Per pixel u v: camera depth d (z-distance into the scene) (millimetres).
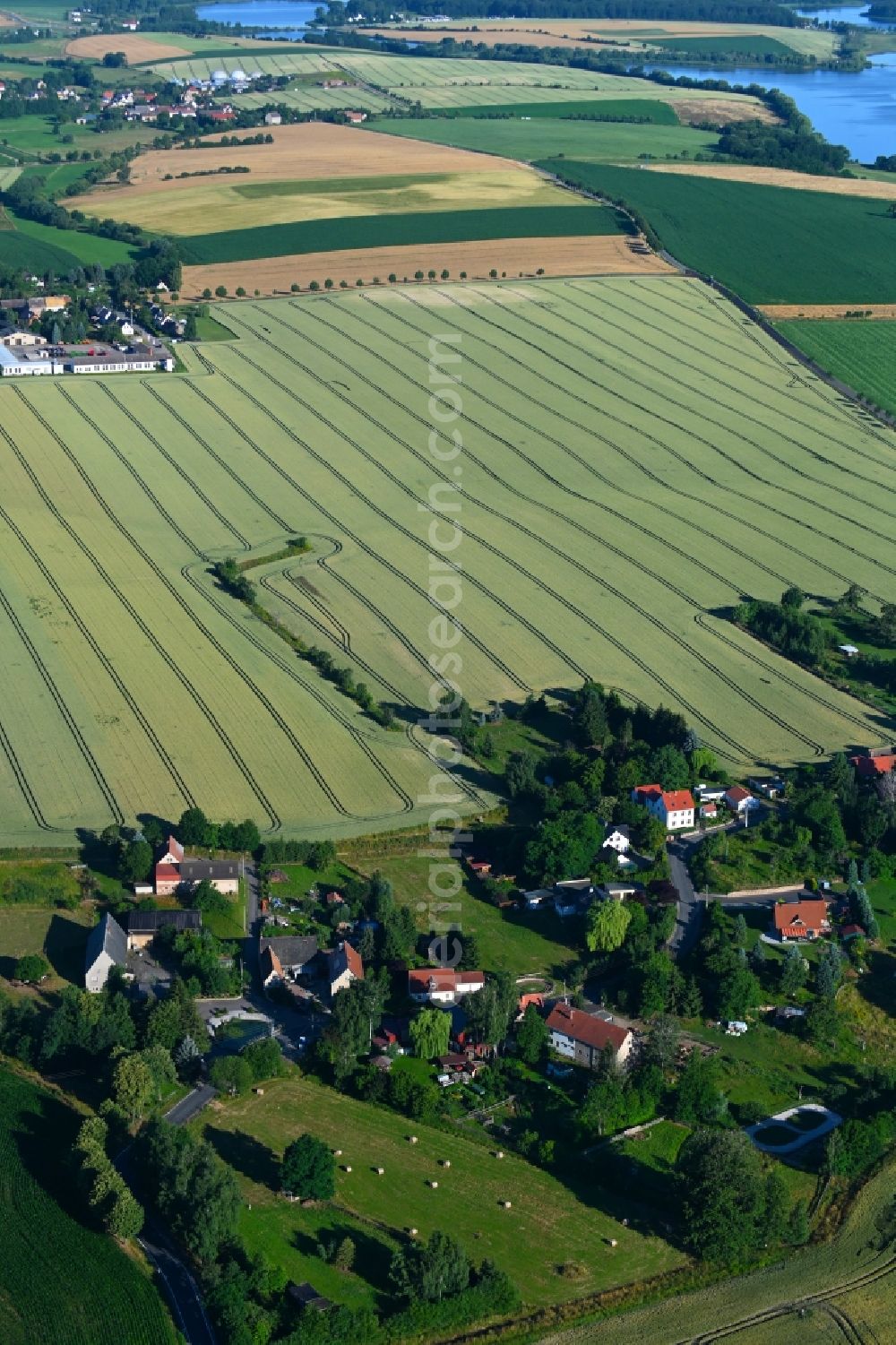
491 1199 184750
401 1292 168625
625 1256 178000
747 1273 176250
